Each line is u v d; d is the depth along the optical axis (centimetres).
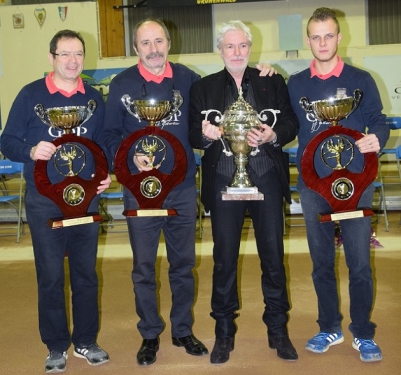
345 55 980
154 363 296
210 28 1123
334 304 302
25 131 278
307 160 272
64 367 291
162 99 289
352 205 278
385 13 1091
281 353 292
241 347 313
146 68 288
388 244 562
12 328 358
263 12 1090
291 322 351
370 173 277
